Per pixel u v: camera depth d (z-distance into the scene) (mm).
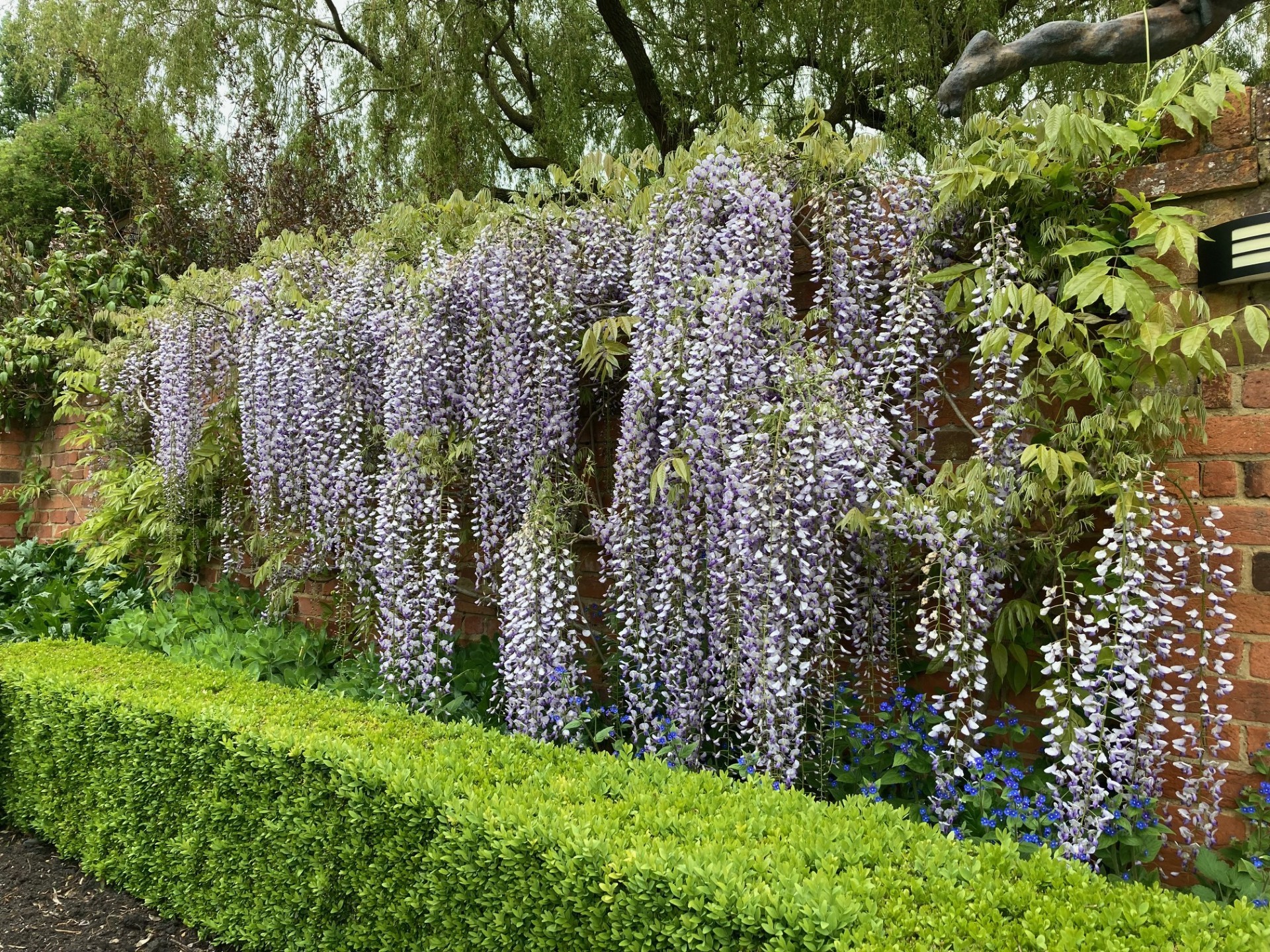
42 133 13875
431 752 2721
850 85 7848
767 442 2695
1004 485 2555
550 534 3357
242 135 8938
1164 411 2359
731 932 1673
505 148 9414
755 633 2666
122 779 3439
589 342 3432
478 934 2178
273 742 2807
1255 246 2301
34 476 7844
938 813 2498
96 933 3186
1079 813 2252
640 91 8672
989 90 7203
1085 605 2631
